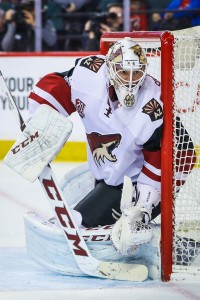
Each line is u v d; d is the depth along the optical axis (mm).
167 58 11117
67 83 11836
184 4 25062
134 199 11852
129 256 11805
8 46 25625
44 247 12000
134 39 12297
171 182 11359
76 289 11102
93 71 11672
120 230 11164
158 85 11562
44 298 10633
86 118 11766
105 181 12156
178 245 12086
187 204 12227
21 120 11539
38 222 12086
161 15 24734
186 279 11539
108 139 11664
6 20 25484
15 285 11344
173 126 11297
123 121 11391
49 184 11570
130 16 24891
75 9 25719
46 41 25578
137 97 11281
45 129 11305
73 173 13211
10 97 11539
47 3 25578
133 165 11875
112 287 11234
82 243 11562
